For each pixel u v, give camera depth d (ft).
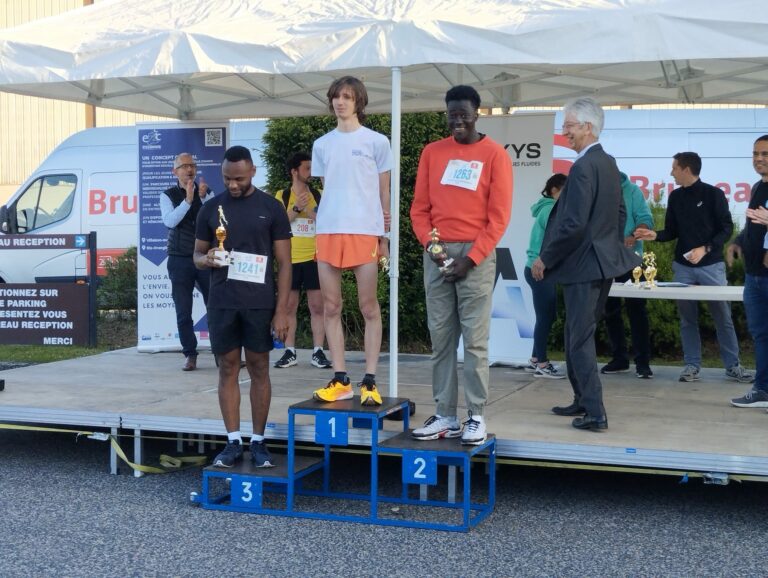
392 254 17.79
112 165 44.29
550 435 16.92
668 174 37.55
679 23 15.58
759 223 18.08
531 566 13.79
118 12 21.02
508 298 26.35
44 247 35.91
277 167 33.63
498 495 17.72
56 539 15.06
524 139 25.95
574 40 16.15
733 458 15.38
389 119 32.83
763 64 23.04
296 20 18.51
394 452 15.71
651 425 17.88
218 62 18.16
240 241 16.48
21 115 66.28
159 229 29.43
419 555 14.28
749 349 34.68
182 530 15.52
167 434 22.17
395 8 18.03
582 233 16.87
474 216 15.78
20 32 20.16
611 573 13.51
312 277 25.46
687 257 23.08
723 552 14.43
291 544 14.82
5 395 21.39
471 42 16.70
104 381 23.53
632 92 26.91
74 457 20.88
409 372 25.36
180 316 25.35
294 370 25.39
